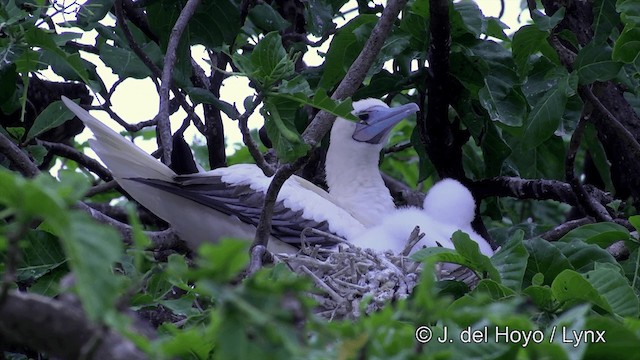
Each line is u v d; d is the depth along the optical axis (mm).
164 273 7613
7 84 11219
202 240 11688
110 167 11453
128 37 11562
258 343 4465
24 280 9367
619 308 8062
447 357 5000
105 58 12180
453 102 12820
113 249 4387
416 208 12586
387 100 14859
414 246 11391
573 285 7801
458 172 13367
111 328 4742
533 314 7930
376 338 5023
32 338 4941
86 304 4254
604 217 11523
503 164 14148
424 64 13070
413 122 17500
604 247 10008
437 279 9859
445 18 11609
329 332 4969
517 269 8922
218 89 12953
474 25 12203
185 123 12977
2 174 4367
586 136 13531
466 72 12312
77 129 13617
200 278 4602
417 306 5105
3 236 4930
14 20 9375
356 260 10141
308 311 4855
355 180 13664
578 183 11531
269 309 4504
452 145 13180
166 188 11211
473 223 13141
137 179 11172
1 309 4730
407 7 12508
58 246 9273
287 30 13984
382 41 9398
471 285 10625
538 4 16328
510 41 13258
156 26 12531
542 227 13109
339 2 13484
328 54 12461
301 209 11672
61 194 4496
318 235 11594
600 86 12297
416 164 17531
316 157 15000
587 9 12898
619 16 12172
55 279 9172
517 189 13133
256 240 9188
